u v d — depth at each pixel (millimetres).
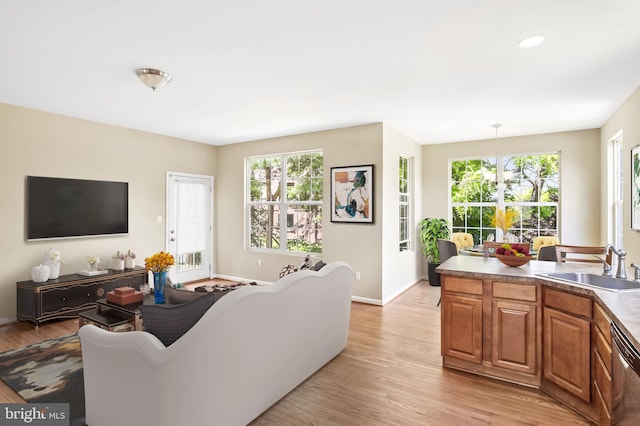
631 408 1416
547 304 2480
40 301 3838
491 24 2246
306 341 2648
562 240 5359
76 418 2201
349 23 2244
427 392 2525
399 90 3510
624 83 3299
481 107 4098
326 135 5254
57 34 2381
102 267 4855
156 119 4652
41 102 3912
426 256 6262
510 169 5867
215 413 1892
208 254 6438
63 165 4441
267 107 4090
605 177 4770
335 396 2471
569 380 2305
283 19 2197
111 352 1856
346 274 3201
